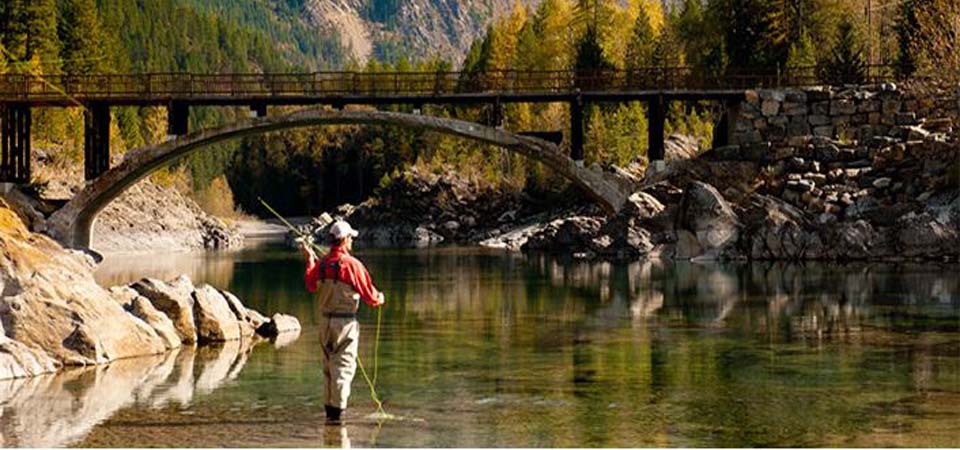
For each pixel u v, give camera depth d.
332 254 16.81
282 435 15.79
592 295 39.50
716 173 63.56
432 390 19.59
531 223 102.75
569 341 26.52
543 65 128.88
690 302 36.06
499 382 20.48
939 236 54.84
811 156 62.78
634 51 120.88
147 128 141.12
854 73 69.44
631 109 104.19
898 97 63.44
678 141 89.38
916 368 21.88
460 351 24.80
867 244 56.34
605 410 17.75
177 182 148.00
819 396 18.94
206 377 20.72
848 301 35.19
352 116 64.75
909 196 58.56
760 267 52.88
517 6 153.75
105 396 18.72
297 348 24.83
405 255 75.56
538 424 16.66
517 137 65.38
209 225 103.88
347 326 16.73
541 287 43.78
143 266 62.81
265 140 177.75
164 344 24.36
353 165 172.88
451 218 119.19
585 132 110.94
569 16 133.38
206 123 198.25
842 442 15.45
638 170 81.00
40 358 21.20
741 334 27.55
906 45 79.81
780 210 59.78
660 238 62.06
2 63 87.38
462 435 15.90
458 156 128.62
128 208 91.56
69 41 109.38
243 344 25.53
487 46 154.25
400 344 26.08
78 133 97.62
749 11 92.50
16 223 32.22
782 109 64.50
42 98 66.38
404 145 158.00
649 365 22.56
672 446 15.23
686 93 65.12
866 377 20.83
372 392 19.33
